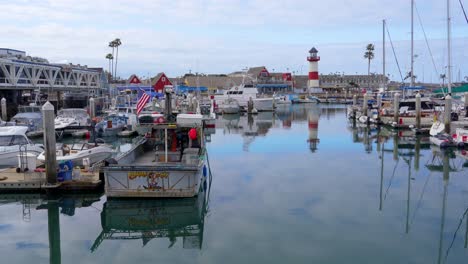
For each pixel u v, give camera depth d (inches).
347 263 405.7
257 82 4579.2
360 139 1330.0
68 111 1496.1
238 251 436.1
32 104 1590.8
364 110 1904.5
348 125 1828.2
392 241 459.8
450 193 663.1
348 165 890.7
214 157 989.8
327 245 449.1
